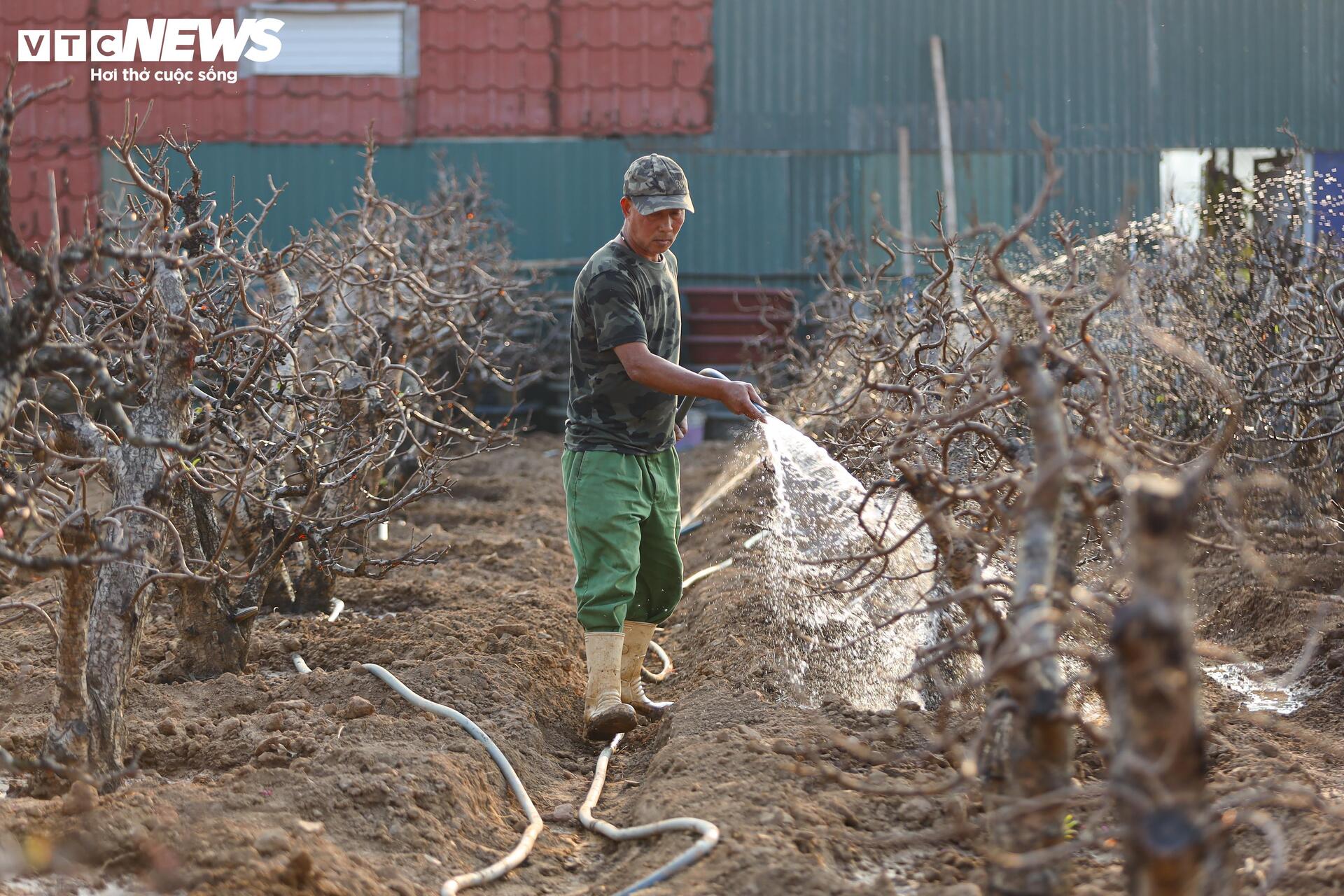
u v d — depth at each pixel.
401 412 11.70
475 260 22.16
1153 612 4.55
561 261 33.72
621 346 10.09
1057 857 5.40
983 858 7.19
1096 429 7.32
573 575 16.36
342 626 12.87
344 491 13.15
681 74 33.62
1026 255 19.17
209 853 6.89
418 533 18.95
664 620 11.41
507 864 7.79
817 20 33.31
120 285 10.20
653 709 11.27
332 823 7.80
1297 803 7.27
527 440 32.44
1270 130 32.59
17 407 7.81
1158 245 15.12
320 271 15.02
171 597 13.20
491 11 33.78
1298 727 9.54
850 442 12.51
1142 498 4.66
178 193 10.34
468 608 13.92
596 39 33.72
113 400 6.74
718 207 33.66
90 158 33.34
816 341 21.33
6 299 6.91
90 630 8.05
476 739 9.55
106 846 7.04
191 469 8.95
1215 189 32.03
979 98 33.06
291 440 10.63
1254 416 13.43
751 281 33.62
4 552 6.46
